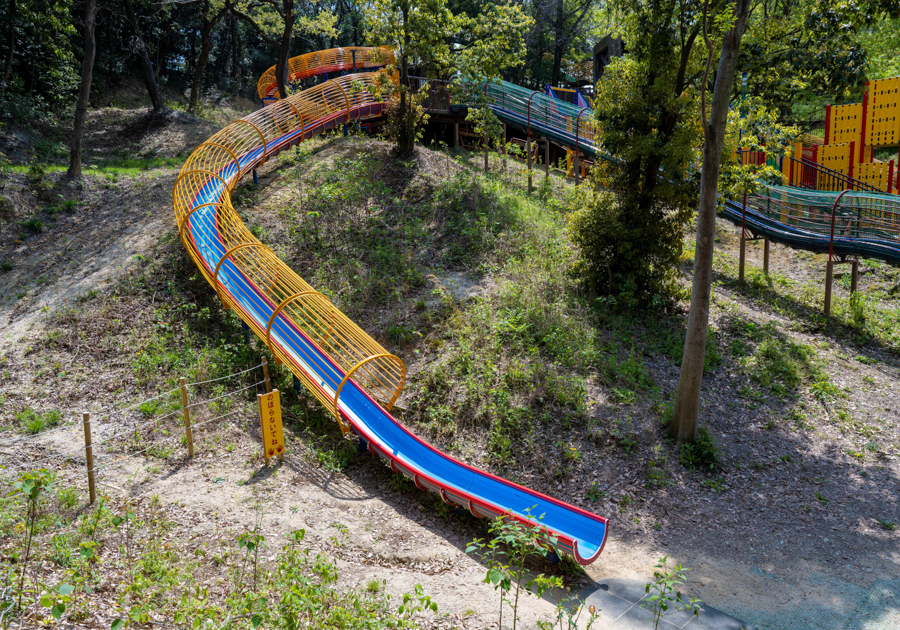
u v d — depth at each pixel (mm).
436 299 13953
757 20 13711
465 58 19578
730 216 17625
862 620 6707
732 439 11039
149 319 12867
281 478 8898
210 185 15828
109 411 10203
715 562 7965
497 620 6105
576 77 48781
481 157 24078
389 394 11453
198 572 6113
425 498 9211
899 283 16625
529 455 10211
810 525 8883
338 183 18188
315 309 11602
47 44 26531
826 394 12227
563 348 12391
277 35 39000
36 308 12750
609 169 14812
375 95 21078
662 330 14094
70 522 6766
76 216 16844
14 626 4555
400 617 5746
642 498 9492
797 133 14234
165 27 39219
